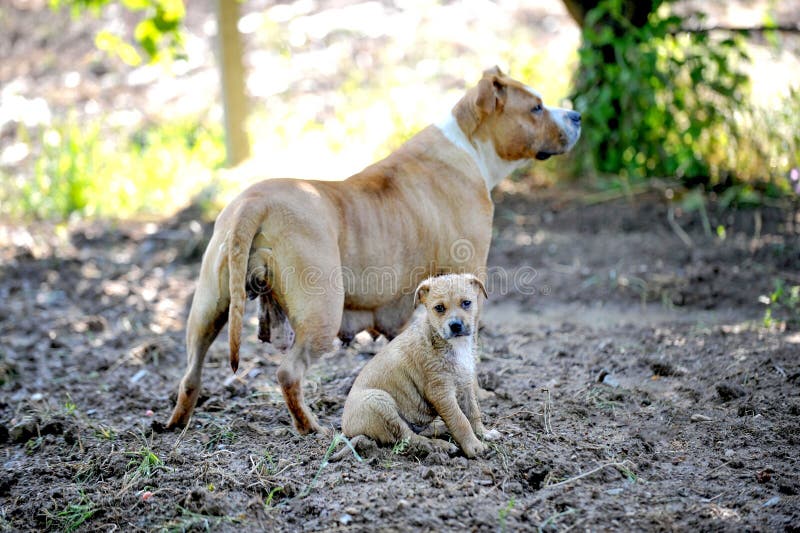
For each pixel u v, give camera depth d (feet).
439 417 26.25
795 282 38.88
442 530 20.94
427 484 22.88
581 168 53.11
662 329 34.99
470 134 30.12
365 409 24.63
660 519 21.34
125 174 58.29
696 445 25.35
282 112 62.64
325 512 21.95
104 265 46.78
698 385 29.55
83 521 22.80
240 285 24.67
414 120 57.47
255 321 38.73
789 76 55.47
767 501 21.97
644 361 31.55
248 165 56.54
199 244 47.65
